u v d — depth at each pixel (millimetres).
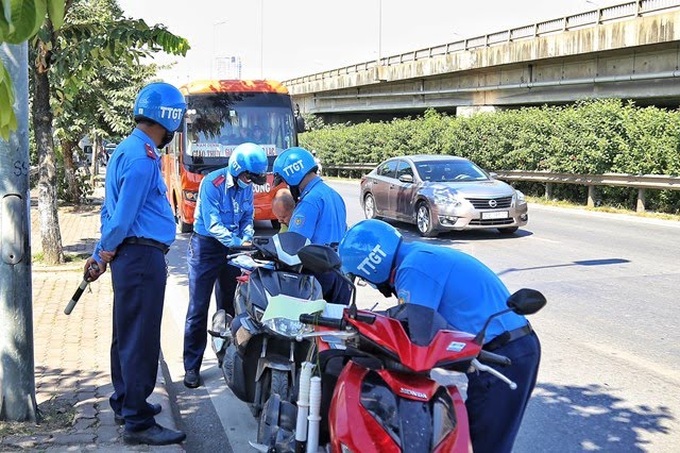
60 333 6777
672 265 10898
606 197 19766
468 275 3539
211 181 5707
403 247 3598
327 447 3385
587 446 4703
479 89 38750
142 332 4297
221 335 5223
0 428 4438
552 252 12273
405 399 2867
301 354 4004
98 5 14477
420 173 15383
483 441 3576
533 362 3588
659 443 4746
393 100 48188
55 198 10477
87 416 4719
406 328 2998
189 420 5152
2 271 4434
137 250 4254
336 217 5273
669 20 26000
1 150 4352
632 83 29734
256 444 3891
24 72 4438
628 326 7465
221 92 15023
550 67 33781
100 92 18688
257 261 4488
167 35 9438
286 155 5324
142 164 4160
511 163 22969
